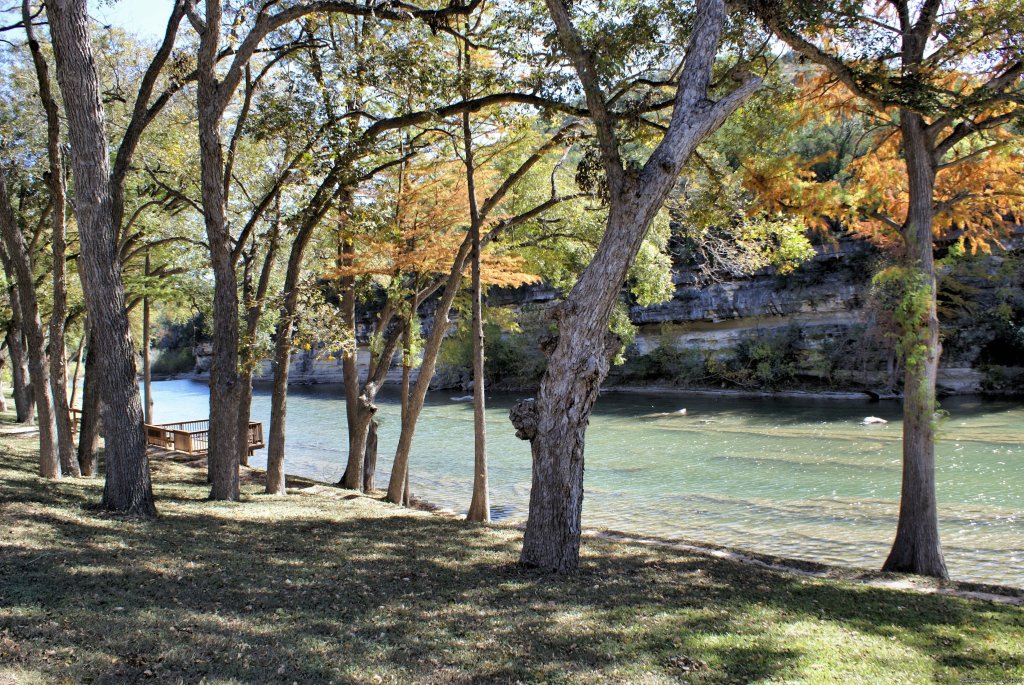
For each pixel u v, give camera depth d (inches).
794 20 391.9
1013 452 941.8
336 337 548.7
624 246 320.2
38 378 513.0
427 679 202.7
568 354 331.0
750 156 504.4
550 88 463.2
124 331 397.1
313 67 525.0
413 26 489.7
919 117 441.4
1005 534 582.9
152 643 208.2
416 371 2610.7
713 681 214.8
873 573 415.2
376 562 343.9
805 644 255.9
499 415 1632.6
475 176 568.1
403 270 597.6
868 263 1720.0
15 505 368.8
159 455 829.8
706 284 2046.0
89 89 370.0
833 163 1407.5
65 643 200.4
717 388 2018.9
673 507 719.7
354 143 502.3
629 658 229.6
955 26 415.2
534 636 244.8
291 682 192.5
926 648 263.4
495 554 383.2
